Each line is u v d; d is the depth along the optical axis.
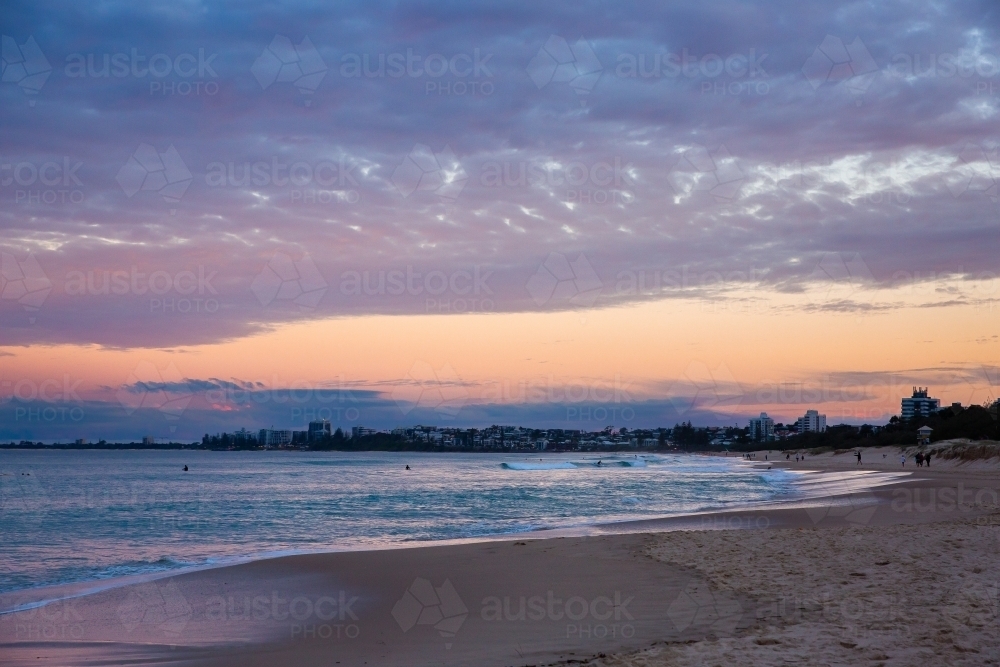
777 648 6.54
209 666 7.10
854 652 6.27
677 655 6.51
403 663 6.95
